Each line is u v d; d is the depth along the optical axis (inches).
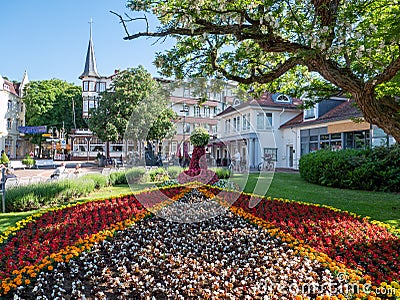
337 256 150.1
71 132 1705.2
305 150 810.2
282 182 492.4
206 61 243.6
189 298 118.3
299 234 186.4
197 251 167.2
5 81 1700.3
